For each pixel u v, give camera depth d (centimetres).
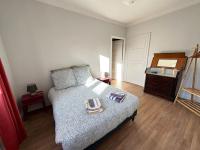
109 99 177
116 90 218
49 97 219
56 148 141
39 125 186
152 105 251
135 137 158
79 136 105
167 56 291
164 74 274
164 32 301
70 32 263
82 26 283
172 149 138
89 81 275
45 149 140
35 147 143
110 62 381
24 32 201
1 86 121
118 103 164
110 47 370
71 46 272
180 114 214
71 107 154
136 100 176
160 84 287
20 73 208
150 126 181
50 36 234
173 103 261
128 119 173
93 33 311
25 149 140
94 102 158
